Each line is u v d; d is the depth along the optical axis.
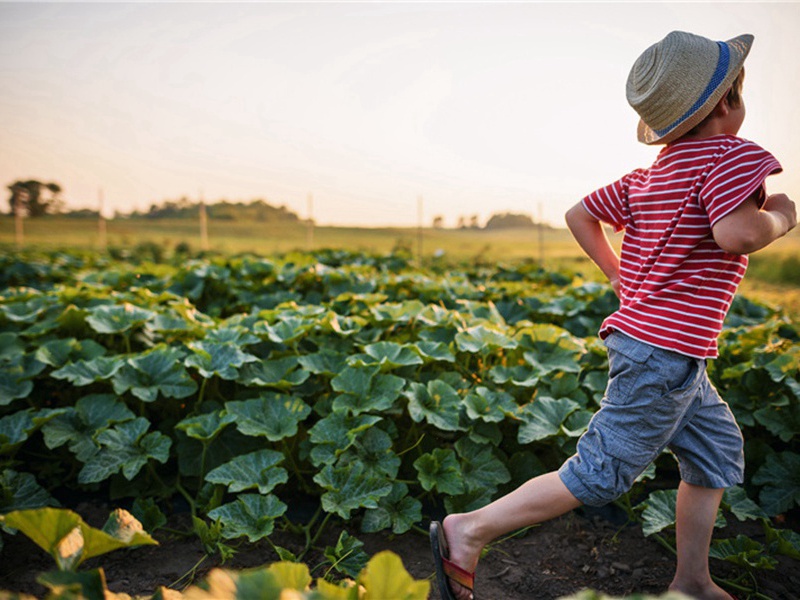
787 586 2.38
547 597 2.33
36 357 3.51
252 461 2.77
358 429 2.78
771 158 1.74
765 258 12.44
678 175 1.89
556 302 5.45
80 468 3.19
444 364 3.61
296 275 6.25
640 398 1.87
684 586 2.11
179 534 2.69
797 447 3.38
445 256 12.65
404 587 1.25
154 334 4.13
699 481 2.03
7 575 2.40
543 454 3.23
